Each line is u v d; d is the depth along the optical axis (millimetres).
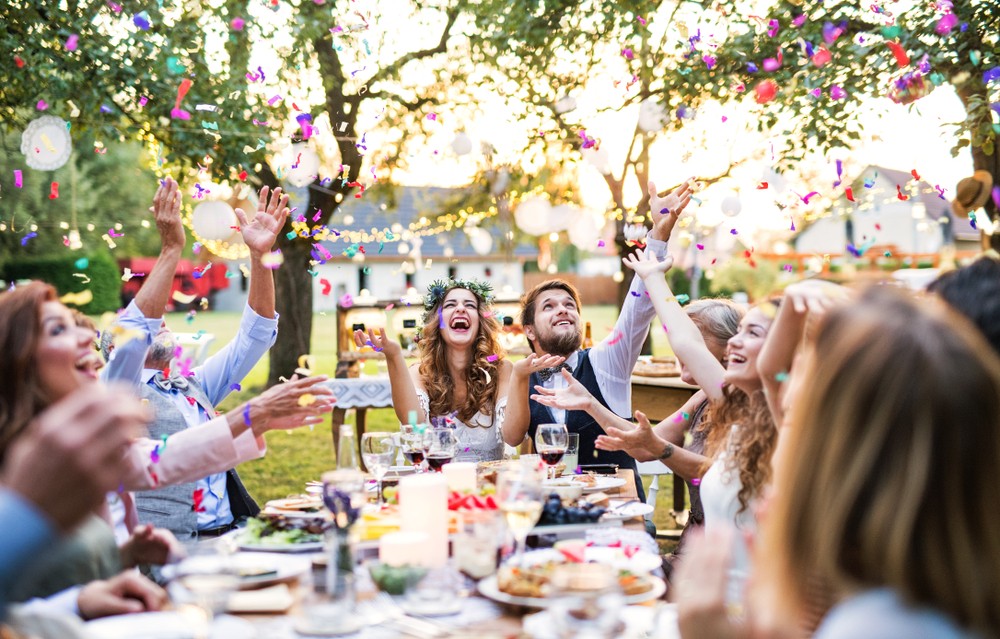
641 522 2395
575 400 3074
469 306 3684
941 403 833
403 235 5719
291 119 7695
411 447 2883
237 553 2043
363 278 22750
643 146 8078
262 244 3199
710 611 947
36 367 1750
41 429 802
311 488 2828
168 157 7547
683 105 6875
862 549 850
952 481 826
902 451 835
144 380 2920
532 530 2082
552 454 2781
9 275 18312
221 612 1476
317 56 8711
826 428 883
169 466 2154
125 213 18609
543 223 6836
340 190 8875
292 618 1652
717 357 3258
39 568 821
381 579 1729
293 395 2221
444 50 9172
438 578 1687
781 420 1714
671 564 2797
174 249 2760
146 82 7004
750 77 6469
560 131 8250
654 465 4410
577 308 3799
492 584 1734
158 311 2721
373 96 9273
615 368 3721
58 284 18625
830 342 922
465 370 3707
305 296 10523
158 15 7176
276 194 3258
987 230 3764
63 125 4617
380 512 2398
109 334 2854
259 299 3252
